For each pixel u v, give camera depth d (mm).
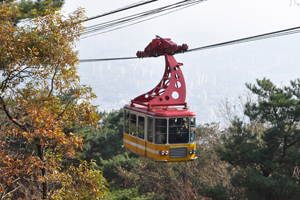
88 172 9758
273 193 15969
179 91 15031
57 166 10000
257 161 18062
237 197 20125
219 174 25438
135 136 15328
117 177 29812
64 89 9023
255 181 16562
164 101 14648
